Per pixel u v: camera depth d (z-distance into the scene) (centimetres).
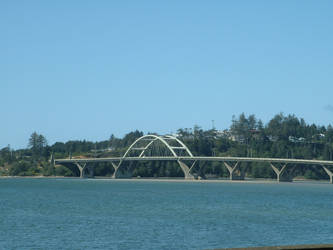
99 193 18550
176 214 10569
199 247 6631
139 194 17912
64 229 8112
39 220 9362
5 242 6925
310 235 7788
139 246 6631
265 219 9744
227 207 12444
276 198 16012
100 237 7325
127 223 8931
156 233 7719
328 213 11112
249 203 13812
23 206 12506
